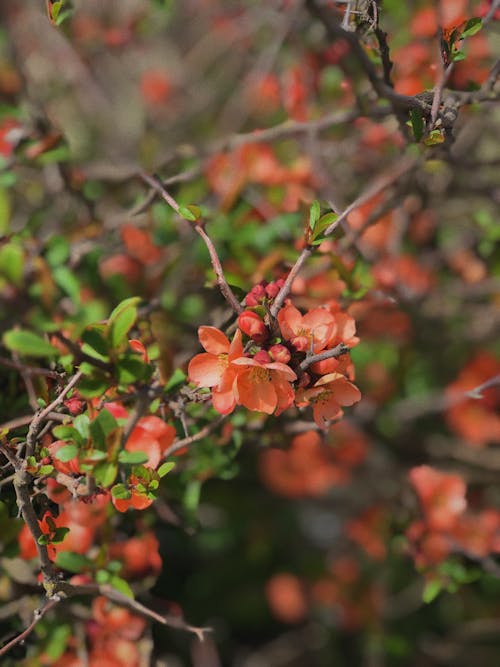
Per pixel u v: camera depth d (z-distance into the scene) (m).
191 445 0.75
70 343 0.60
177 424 0.73
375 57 0.77
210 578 1.02
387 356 0.96
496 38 0.84
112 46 1.05
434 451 1.01
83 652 0.75
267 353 0.61
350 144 0.94
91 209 0.88
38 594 0.74
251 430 0.76
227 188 0.87
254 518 1.06
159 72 1.19
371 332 0.93
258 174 0.87
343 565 1.09
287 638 1.04
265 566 1.08
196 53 1.18
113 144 1.04
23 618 0.75
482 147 1.03
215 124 1.14
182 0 1.13
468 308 1.00
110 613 0.74
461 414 0.98
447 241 1.01
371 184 0.88
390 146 0.91
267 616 1.05
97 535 0.74
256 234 0.83
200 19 1.17
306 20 0.87
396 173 0.81
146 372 0.61
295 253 0.79
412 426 1.04
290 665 1.02
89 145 1.04
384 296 0.78
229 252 0.82
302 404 0.62
